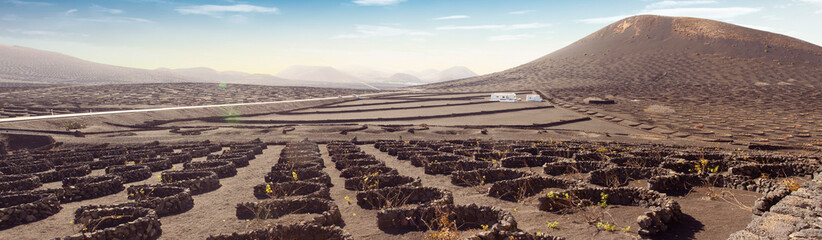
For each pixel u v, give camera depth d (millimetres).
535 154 38938
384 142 48750
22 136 60062
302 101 114562
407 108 99438
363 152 40688
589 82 159875
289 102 110688
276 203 20281
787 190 18422
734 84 137625
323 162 35469
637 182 25078
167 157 38250
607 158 32500
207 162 33469
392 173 28531
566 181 22641
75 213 20031
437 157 34562
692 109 94375
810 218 13422
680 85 140375
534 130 65562
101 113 77500
